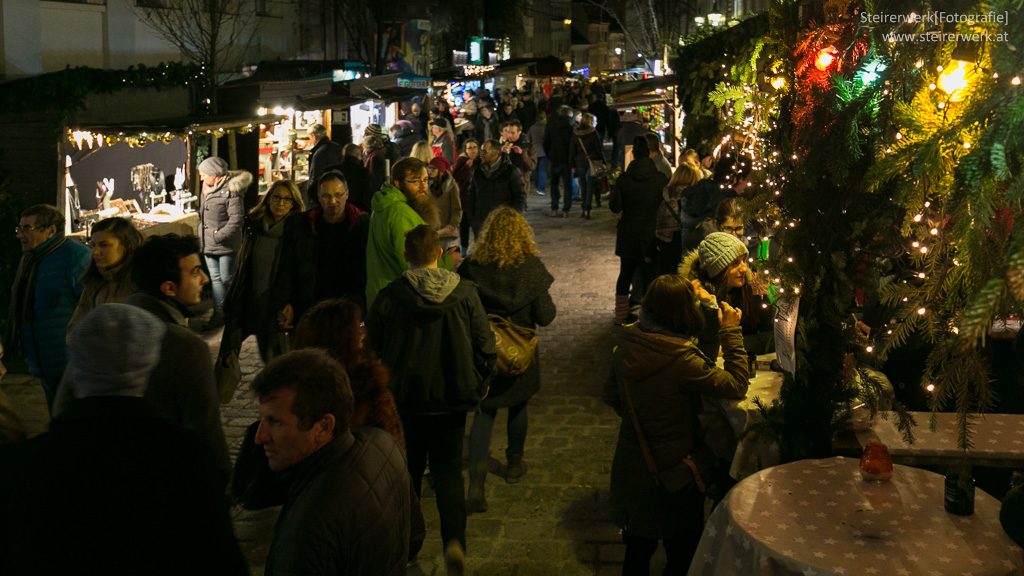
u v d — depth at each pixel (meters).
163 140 11.91
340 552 2.90
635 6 38.53
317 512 2.90
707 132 11.84
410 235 5.34
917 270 3.78
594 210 20.38
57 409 3.63
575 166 18.98
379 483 3.04
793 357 4.30
